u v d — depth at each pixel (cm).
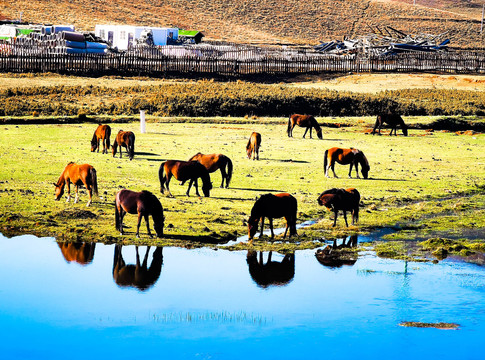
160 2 15550
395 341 1578
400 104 6694
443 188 3284
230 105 6159
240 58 9544
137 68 8319
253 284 1914
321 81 8712
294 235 2344
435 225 2592
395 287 1911
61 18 12656
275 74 9044
